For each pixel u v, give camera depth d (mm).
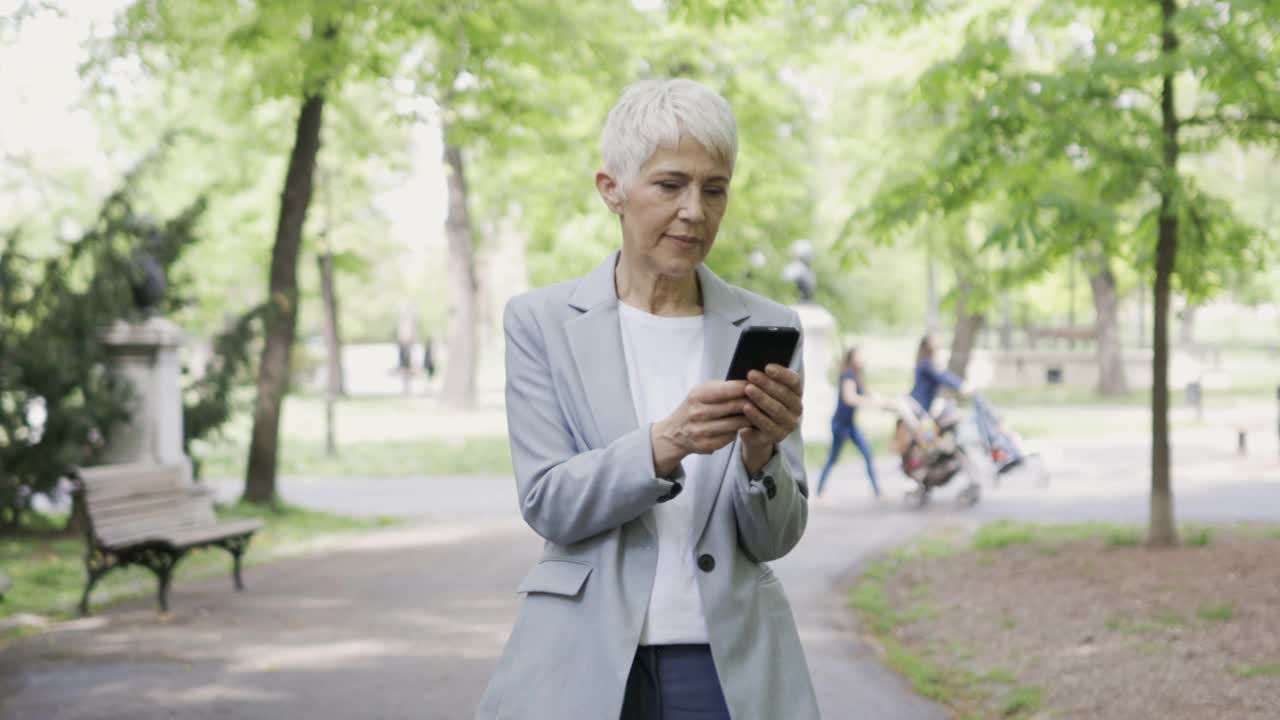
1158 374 8820
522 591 2291
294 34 11523
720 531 2268
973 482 12945
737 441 2256
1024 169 8242
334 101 14086
